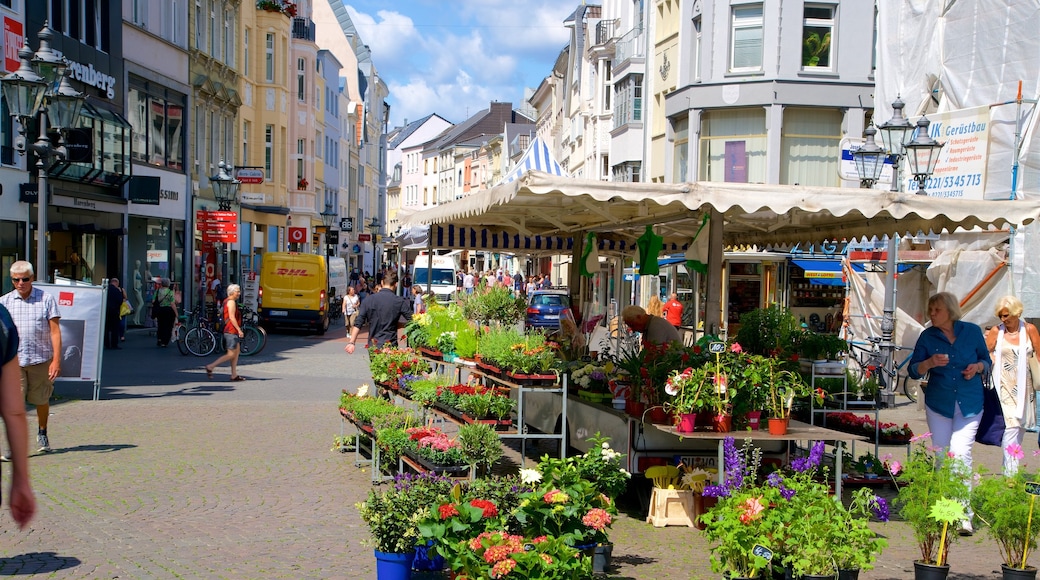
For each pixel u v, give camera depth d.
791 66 32.75
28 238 25.30
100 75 29.56
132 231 33.16
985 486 6.76
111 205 29.95
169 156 36.19
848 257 22.88
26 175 25.20
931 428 8.73
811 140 33.34
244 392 17.88
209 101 40.28
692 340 12.59
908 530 8.73
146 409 15.14
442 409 10.27
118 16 31.03
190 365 22.98
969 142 19.86
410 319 14.50
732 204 8.41
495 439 8.56
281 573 6.79
